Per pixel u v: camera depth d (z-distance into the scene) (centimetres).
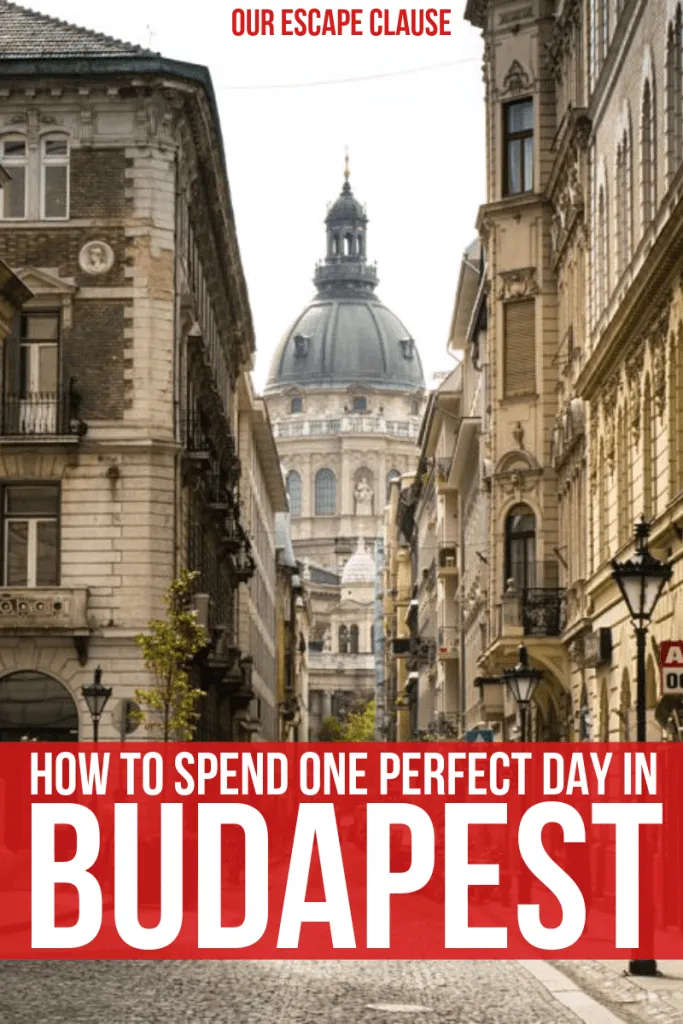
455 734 9475
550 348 5566
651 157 3719
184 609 5150
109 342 5512
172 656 4897
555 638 5181
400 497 14288
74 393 5481
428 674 11312
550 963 2469
